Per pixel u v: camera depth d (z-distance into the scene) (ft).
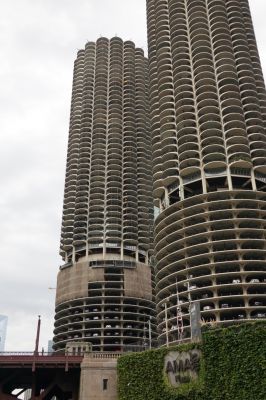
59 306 476.54
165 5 492.95
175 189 377.91
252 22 473.26
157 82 449.06
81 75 617.62
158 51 462.19
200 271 334.44
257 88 417.90
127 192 530.68
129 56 630.33
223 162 364.38
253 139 385.09
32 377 220.43
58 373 216.54
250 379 149.48
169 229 367.25
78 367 207.31
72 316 459.73
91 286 472.03
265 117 400.67
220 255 330.13
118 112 582.35
